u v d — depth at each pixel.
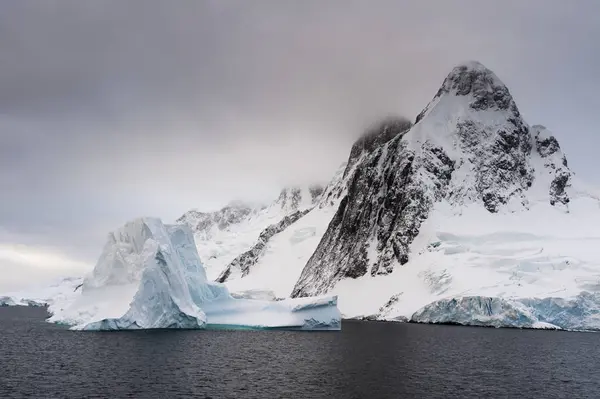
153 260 124.69
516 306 176.88
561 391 75.88
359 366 91.31
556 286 189.00
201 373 81.25
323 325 154.12
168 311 125.69
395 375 83.69
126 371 80.88
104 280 137.00
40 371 80.12
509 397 71.38
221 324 146.25
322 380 78.75
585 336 153.00
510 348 119.88
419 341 130.62
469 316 182.62
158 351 100.56
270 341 124.75
